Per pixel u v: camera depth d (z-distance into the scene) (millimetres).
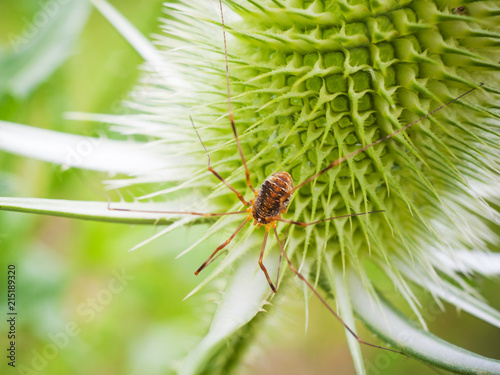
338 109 130
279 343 201
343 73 129
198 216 132
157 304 173
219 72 135
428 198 137
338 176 132
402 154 130
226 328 126
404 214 137
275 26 132
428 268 139
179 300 173
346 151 130
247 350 141
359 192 133
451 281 145
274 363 201
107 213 129
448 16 125
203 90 135
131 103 145
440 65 127
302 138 131
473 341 207
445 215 139
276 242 134
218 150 137
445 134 132
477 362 125
